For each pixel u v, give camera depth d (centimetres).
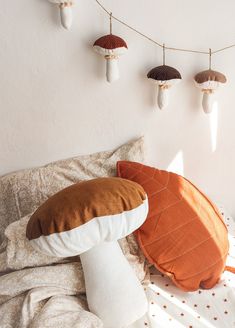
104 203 98
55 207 98
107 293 101
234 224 144
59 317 96
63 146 143
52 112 139
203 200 127
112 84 137
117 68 129
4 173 146
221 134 147
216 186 154
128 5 128
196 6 130
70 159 141
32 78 134
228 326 102
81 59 133
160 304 110
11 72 133
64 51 132
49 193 132
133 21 130
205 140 147
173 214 119
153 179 124
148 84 138
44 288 106
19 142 142
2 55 131
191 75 138
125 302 101
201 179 153
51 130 141
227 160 150
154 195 121
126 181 109
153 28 131
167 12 130
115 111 140
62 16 123
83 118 140
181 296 114
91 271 103
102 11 128
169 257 116
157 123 143
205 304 110
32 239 99
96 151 145
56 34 130
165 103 133
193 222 119
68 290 109
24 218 119
